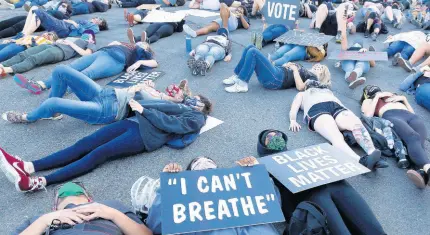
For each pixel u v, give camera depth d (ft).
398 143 8.94
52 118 10.44
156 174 8.34
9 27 17.54
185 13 20.53
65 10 20.74
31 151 9.00
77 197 6.18
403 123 9.25
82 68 13.12
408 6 28.43
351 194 6.61
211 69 14.99
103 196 7.56
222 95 12.62
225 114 11.28
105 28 19.71
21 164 7.71
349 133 9.55
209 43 15.57
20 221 6.82
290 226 5.90
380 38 20.42
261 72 12.73
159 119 8.86
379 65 16.24
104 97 9.30
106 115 9.13
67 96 12.03
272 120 11.05
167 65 15.14
